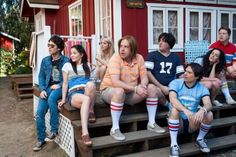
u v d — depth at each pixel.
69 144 4.07
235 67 5.20
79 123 3.86
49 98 4.26
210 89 4.61
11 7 24.83
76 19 8.52
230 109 5.15
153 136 3.96
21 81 8.63
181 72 4.52
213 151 4.24
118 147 3.91
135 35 5.96
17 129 5.53
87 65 4.30
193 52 6.48
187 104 3.86
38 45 5.93
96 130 4.18
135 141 3.86
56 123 4.27
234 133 4.68
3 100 8.28
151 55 4.49
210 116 3.82
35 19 12.15
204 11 6.66
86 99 3.77
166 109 4.60
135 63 4.15
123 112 4.36
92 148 3.64
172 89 3.85
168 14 6.30
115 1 5.75
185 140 4.33
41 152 4.34
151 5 6.05
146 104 4.21
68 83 4.18
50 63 4.54
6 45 24.05
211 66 4.71
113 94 3.89
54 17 10.57
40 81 4.53
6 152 4.40
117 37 5.81
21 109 7.21
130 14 5.89
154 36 6.18
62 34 10.02
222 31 5.27
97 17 6.87
